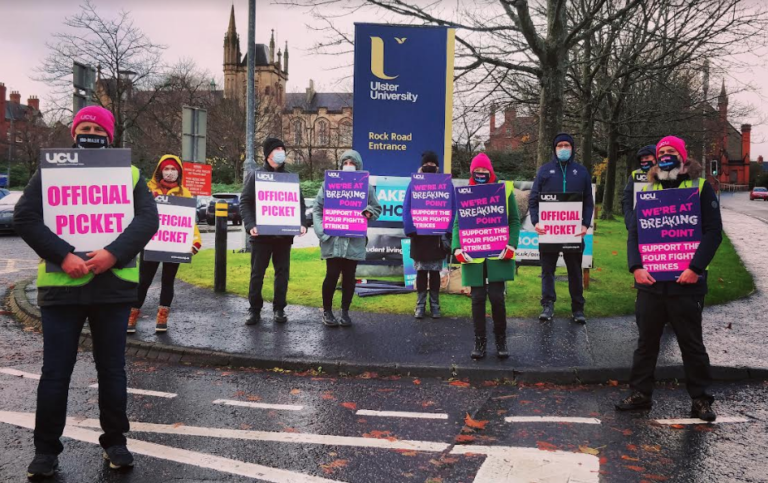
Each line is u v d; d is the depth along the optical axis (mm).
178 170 6848
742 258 14086
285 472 3506
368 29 10406
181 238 6738
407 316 7719
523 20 10148
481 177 6117
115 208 3514
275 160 7258
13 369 5707
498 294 5855
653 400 4973
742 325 7398
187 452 3777
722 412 4668
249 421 4375
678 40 11992
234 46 94625
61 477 3396
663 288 4516
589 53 17906
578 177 7445
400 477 3459
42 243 3340
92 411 4543
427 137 10570
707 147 30031
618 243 17234
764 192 68125
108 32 27969
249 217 7176
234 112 53844
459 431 4211
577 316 7391
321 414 4547
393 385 5352
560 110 10586
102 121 3719
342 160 7324
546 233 7320
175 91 42000
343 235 6977
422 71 10500
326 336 6707
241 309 8125
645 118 21891
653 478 3461
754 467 3625
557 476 3479
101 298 3484
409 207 7488
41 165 3436
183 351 6141
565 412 4648
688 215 4465
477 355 5855
